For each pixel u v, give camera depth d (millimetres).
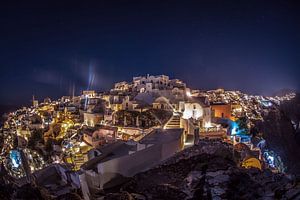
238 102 73625
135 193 21812
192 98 58750
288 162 63688
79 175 24734
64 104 78125
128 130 46438
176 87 65125
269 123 68000
